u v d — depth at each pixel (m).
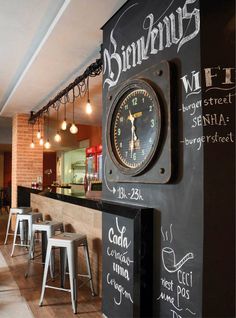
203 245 1.70
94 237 3.41
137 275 2.13
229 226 1.72
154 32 2.17
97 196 3.44
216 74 1.76
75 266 2.96
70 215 4.13
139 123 2.29
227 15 1.80
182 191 1.87
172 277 1.93
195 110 1.79
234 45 1.79
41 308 2.92
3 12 2.93
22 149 6.93
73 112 6.68
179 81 1.93
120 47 2.61
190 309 1.77
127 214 2.29
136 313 2.14
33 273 3.98
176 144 1.93
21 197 6.64
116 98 2.54
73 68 4.16
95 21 2.92
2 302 3.06
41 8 2.88
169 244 1.97
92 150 5.54
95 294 3.28
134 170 2.25
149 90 2.11
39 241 5.62
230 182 1.74
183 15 1.90
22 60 4.10
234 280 1.72
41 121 7.12
